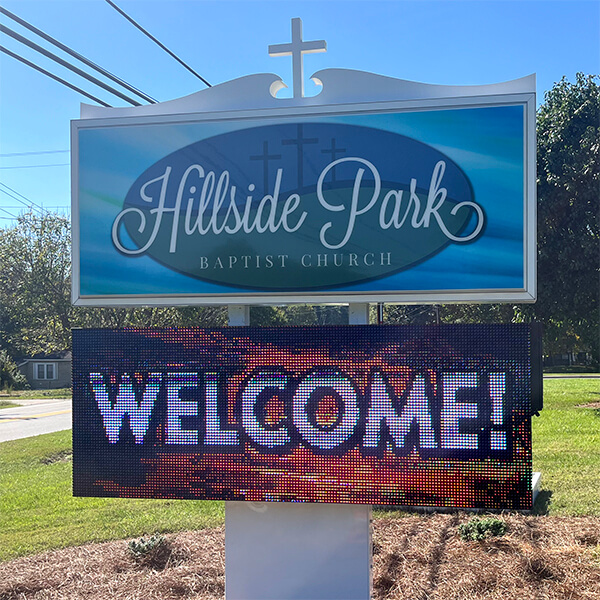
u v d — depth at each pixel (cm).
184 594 505
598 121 1557
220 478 405
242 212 427
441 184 407
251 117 429
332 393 397
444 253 405
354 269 413
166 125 437
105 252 439
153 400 414
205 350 412
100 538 685
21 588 530
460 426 384
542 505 737
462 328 386
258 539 423
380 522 678
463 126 407
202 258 430
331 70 427
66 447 1396
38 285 3622
